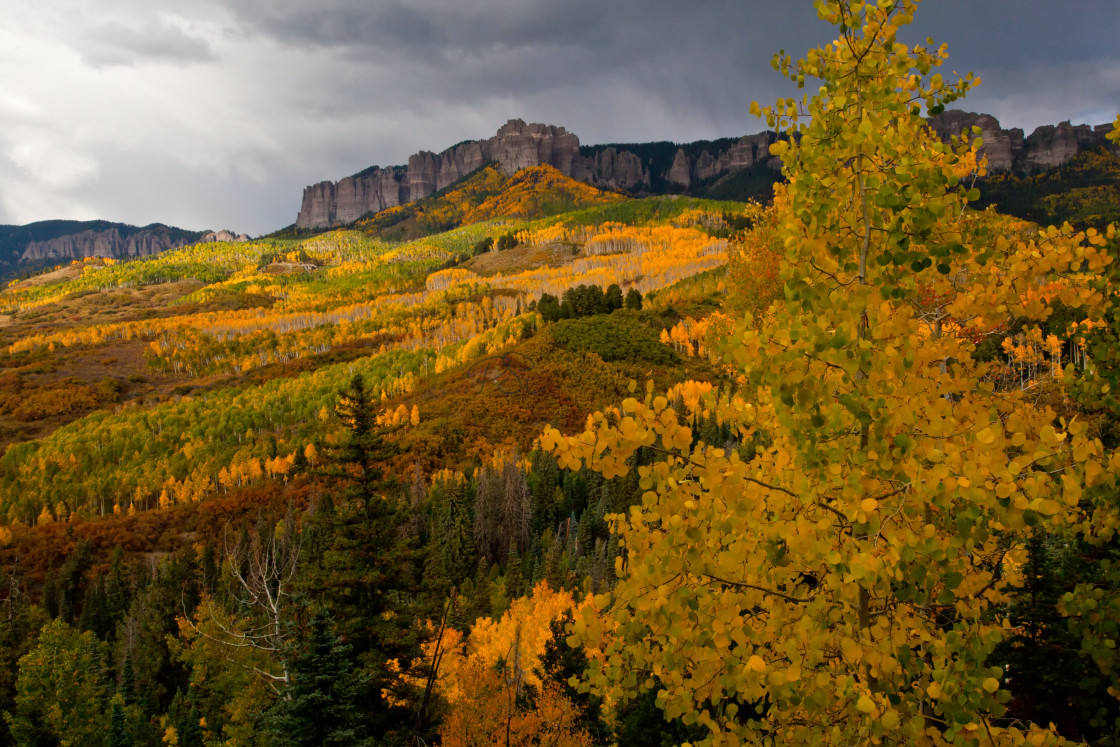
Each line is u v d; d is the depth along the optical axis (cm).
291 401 16212
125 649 4856
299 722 1296
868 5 386
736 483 343
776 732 403
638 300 16350
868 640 345
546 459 8775
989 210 494
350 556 1708
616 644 404
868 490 356
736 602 370
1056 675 622
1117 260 426
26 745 3316
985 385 427
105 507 12012
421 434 10812
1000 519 315
